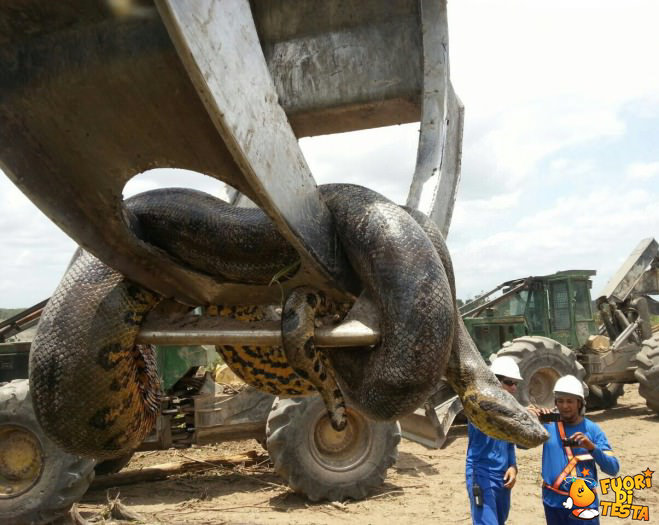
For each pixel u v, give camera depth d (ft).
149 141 9.54
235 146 8.47
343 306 11.59
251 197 9.78
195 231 11.48
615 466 20.62
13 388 30.42
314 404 33.63
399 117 17.07
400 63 16.30
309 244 10.11
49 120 9.48
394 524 29.73
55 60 9.05
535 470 39.96
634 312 62.34
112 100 9.15
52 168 9.95
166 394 38.73
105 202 10.46
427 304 9.92
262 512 31.86
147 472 38.70
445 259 11.74
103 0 8.46
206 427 38.24
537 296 60.29
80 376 11.44
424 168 14.49
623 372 58.65
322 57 16.87
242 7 8.89
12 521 29.55
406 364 9.84
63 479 29.94
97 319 11.51
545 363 51.01
